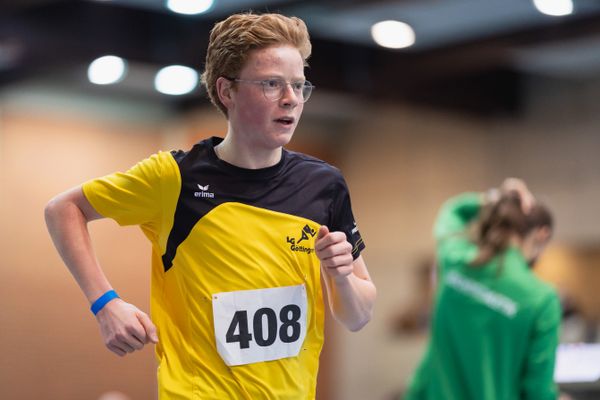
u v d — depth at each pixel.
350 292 5.66
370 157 24.08
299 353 5.68
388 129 23.75
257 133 5.55
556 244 21.70
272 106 5.50
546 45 17.34
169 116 21.55
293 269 5.64
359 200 24.28
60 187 20.22
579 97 21.05
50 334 19.98
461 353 9.57
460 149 22.62
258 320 5.54
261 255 5.59
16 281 19.69
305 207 5.75
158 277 5.79
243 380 5.50
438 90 20.66
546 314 9.20
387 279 23.73
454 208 10.77
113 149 20.88
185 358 5.56
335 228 5.90
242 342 5.51
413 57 18.88
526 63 19.19
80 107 20.48
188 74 18.38
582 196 20.89
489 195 10.12
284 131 5.56
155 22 17.08
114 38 16.75
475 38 18.08
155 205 5.64
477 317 9.46
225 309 5.52
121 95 20.89
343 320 5.89
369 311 5.92
